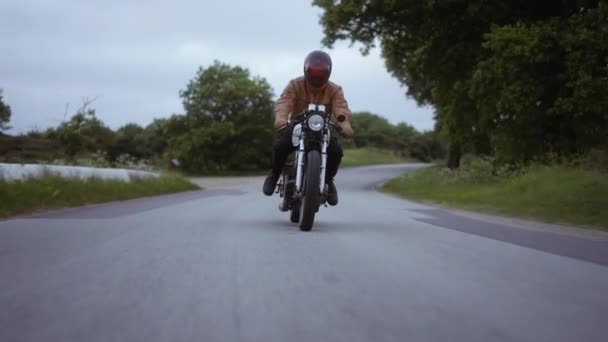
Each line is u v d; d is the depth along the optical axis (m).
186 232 7.61
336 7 30.16
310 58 8.20
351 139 8.43
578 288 4.55
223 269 4.98
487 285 4.58
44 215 10.51
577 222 12.50
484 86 26.70
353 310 3.71
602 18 23.33
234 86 69.75
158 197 19.09
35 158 23.06
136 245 6.34
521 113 25.94
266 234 7.54
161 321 3.41
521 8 27.88
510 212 14.83
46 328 3.26
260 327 3.32
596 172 17.84
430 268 5.27
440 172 33.78
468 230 9.12
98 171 19.08
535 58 23.45
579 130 25.92
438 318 3.57
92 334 3.16
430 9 27.83
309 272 4.92
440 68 31.19
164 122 71.38
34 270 4.86
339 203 16.28
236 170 72.94
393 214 12.31
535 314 3.71
